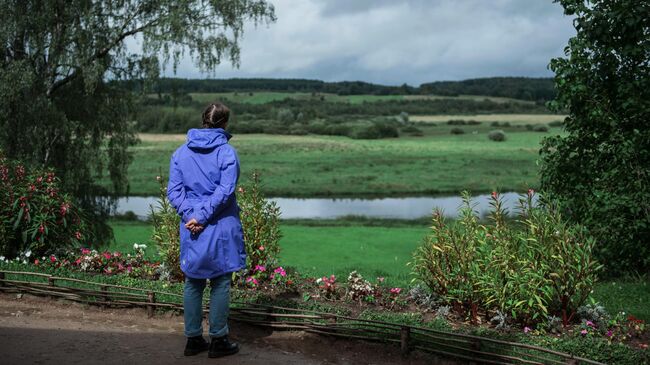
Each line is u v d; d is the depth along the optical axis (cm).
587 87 921
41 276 618
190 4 1609
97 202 1820
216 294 445
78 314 556
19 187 759
